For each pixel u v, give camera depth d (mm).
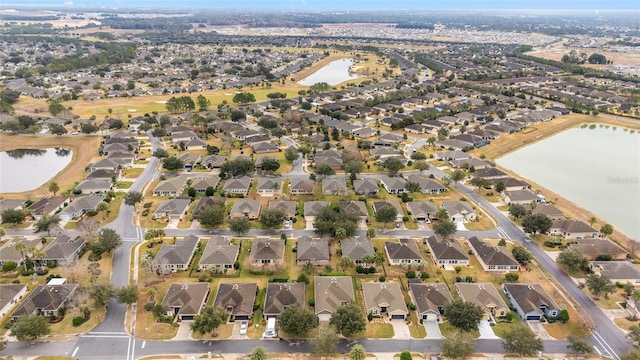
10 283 122188
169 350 100500
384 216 152625
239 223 145625
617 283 125375
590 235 151875
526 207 169500
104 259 134750
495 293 118125
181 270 130625
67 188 184250
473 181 187625
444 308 110688
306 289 122875
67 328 106438
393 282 122562
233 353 99938
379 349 101750
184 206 165625
